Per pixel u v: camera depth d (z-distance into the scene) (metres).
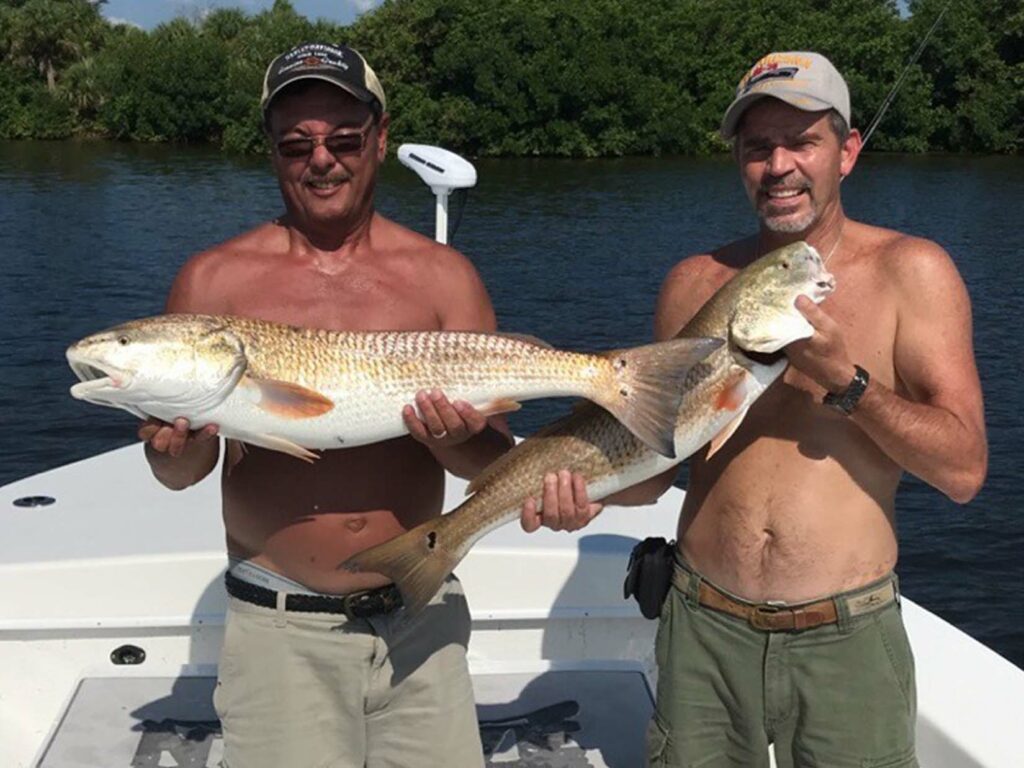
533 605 4.65
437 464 3.54
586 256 30.48
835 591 3.17
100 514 4.95
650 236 34.09
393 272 3.44
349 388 3.14
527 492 3.21
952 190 44.22
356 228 3.42
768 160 3.21
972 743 3.63
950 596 10.40
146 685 4.25
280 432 3.14
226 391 3.07
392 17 59.34
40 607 4.42
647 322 22.83
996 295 24.45
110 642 4.44
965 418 3.02
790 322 2.95
